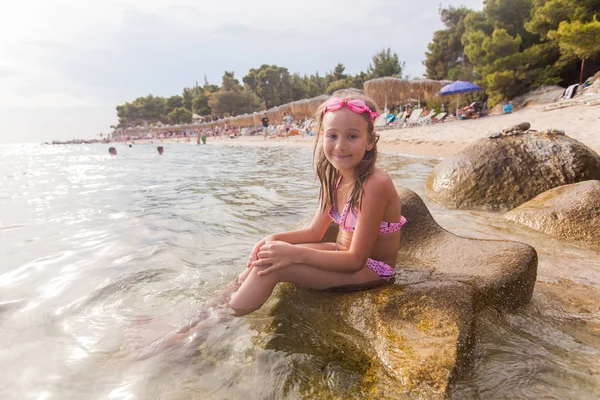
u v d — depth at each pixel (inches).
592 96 673.0
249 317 74.8
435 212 169.3
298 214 167.6
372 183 77.9
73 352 66.4
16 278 100.3
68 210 183.5
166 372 60.0
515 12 1075.3
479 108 866.1
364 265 81.4
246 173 334.0
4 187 268.8
